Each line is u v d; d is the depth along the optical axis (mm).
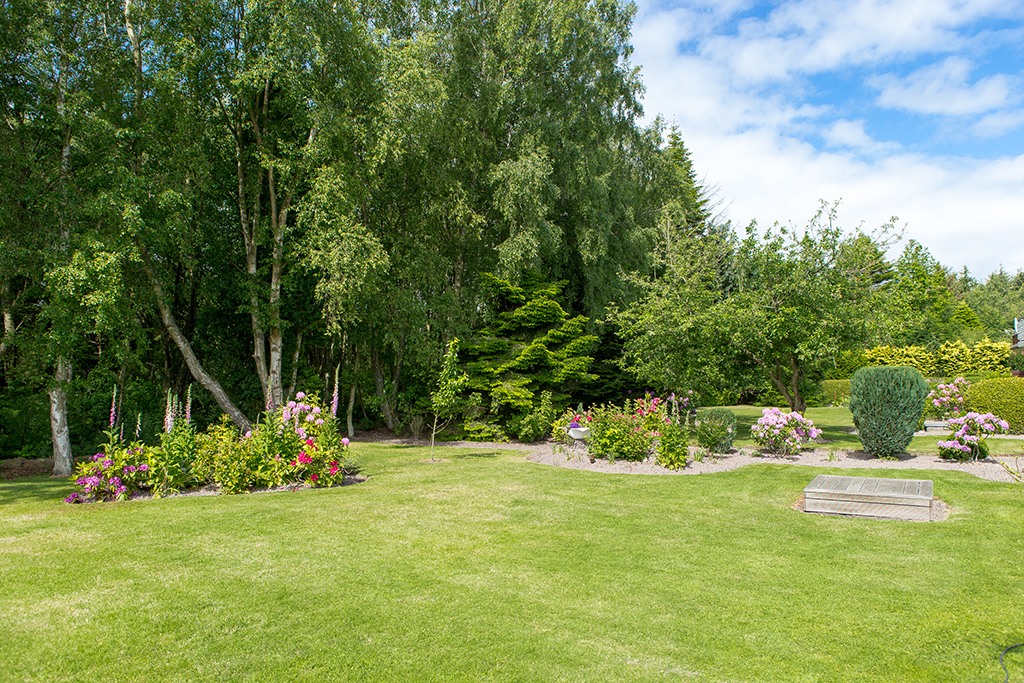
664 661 3188
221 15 13227
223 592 4152
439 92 14406
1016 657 3203
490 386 14781
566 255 17891
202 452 8180
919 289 11945
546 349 14781
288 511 6648
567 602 4012
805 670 3088
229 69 13445
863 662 3170
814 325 11414
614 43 18172
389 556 5000
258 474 8086
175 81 12305
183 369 17156
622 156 20359
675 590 4230
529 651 3299
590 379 16281
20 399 14328
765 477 8562
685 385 12852
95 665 3143
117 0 12477
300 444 8570
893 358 29797
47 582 4348
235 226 15992
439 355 15875
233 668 3107
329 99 13688
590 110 17828
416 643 3395
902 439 9562
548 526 6016
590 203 17344
